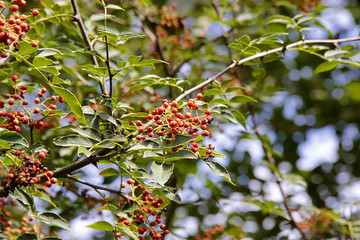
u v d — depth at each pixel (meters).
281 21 5.30
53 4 4.65
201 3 8.23
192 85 6.85
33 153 3.40
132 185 3.80
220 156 3.58
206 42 7.55
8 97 3.90
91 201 5.96
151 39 7.23
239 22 7.40
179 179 6.80
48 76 4.71
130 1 6.98
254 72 6.35
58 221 3.26
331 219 7.36
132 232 3.65
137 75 6.30
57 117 5.61
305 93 10.60
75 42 5.43
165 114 3.58
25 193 3.29
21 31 3.42
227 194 7.70
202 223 7.50
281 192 6.93
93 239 7.43
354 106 10.99
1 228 3.73
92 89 5.90
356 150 10.68
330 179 9.99
